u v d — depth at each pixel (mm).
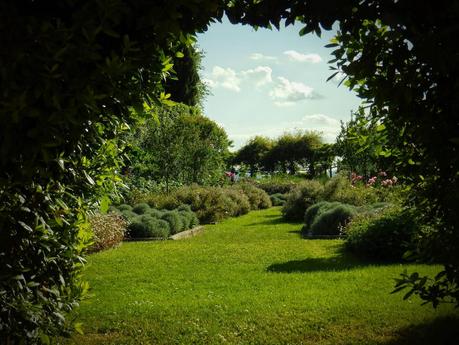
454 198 4227
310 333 5633
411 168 4844
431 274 8133
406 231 9672
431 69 3805
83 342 5461
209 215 19766
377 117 4672
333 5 3426
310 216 15492
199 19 3406
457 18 3449
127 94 3242
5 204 3004
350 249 10984
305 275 8602
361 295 7090
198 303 6961
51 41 2824
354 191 17562
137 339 5559
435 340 5227
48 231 3342
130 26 3205
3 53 2723
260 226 18000
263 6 3666
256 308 6605
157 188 21828
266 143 53656
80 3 3033
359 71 3865
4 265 3023
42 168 3031
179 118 25109
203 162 25625
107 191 4422
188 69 33156
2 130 2775
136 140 21094
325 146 37156
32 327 3305
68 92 2885
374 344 5254
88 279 8781
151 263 10258
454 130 4004
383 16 3354
